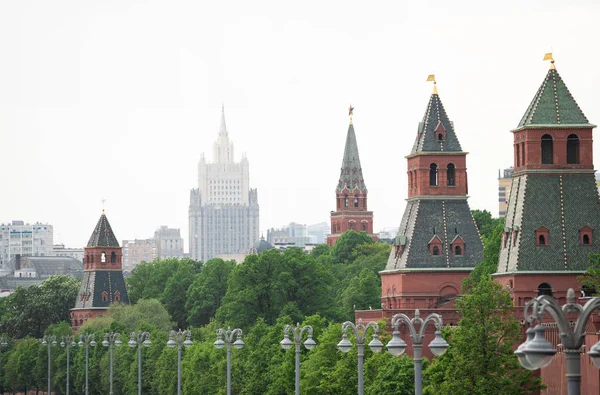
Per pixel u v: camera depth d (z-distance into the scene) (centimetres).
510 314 17238
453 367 16712
